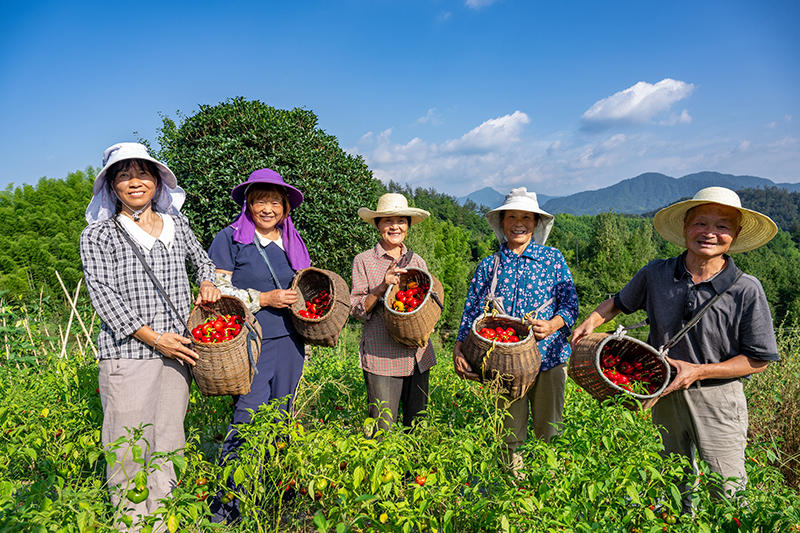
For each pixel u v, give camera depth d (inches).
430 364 143.3
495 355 116.2
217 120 353.4
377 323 139.2
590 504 82.7
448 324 1311.5
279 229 140.3
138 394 104.0
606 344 118.0
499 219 147.3
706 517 84.4
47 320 286.5
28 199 893.2
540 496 80.5
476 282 144.7
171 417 110.3
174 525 76.4
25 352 235.3
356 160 410.3
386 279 130.5
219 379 109.0
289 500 119.6
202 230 349.4
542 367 130.5
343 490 85.9
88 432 124.5
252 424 107.6
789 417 165.3
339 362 249.0
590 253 2854.3
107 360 104.3
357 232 387.9
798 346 208.5
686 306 111.5
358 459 87.4
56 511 71.1
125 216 111.0
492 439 122.9
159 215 117.6
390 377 138.3
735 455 109.6
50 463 105.7
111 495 100.3
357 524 79.3
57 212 867.4
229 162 346.6
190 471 106.2
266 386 128.3
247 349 114.5
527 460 98.6
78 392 155.8
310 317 131.6
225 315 126.7
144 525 78.3
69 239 768.9
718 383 109.4
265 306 128.6
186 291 116.3
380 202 145.1
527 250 138.9
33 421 126.6
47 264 697.6
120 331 101.4
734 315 106.7
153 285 109.3
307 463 96.0
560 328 132.1
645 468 85.4
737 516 82.3
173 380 110.7
